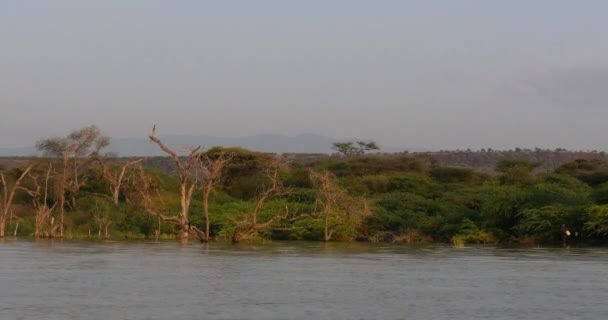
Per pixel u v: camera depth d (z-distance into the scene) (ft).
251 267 185.37
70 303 120.78
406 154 624.18
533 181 398.62
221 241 314.14
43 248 252.01
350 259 216.74
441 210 360.48
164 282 150.10
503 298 131.95
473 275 170.81
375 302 125.70
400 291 140.26
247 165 420.77
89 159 385.29
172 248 258.16
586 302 127.44
